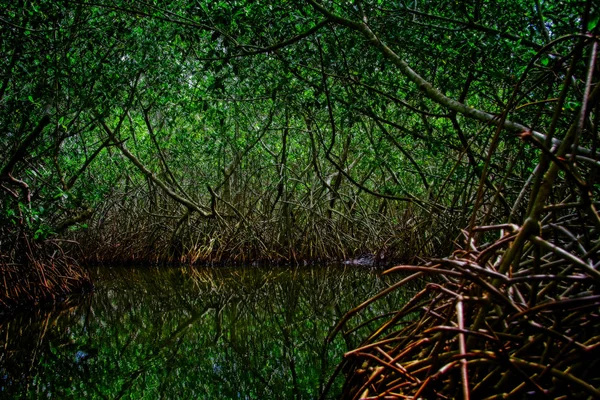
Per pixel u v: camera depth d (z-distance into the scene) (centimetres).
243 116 1340
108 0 862
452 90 820
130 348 719
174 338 771
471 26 664
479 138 805
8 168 827
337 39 802
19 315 928
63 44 852
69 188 1059
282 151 1562
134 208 1723
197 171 1731
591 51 263
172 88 1085
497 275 261
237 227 1602
